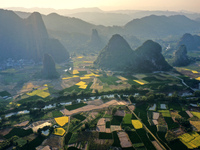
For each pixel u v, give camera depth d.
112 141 95.81
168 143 92.94
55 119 121.25
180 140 94.56
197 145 90.69
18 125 115.75
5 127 114.12
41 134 104.12
